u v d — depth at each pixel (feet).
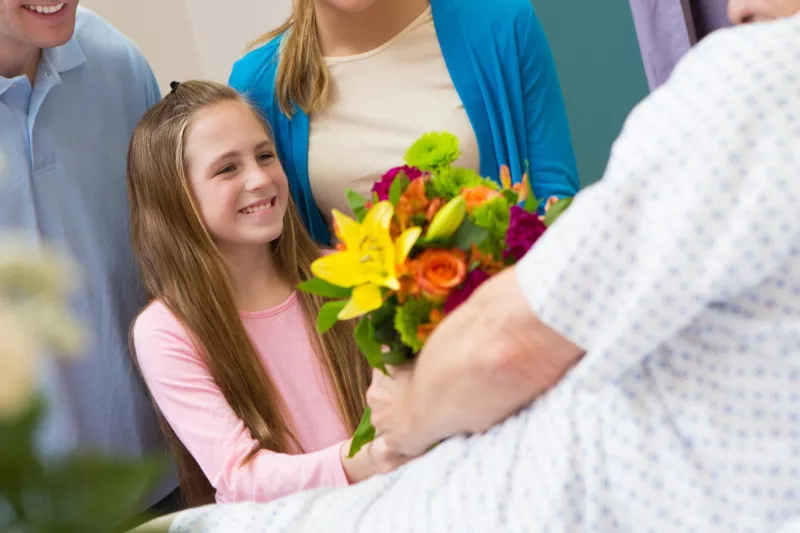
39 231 4.98
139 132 5.21
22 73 4.93
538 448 2.51
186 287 5.01
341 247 3.07
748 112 2.09
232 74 5.81
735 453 2.27
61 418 4.95
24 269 1.33
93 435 5.21
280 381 5.14
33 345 1.32
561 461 2.43
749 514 2.25
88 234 5.24
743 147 2.08
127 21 7.90
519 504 2.47
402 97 5.40
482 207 2.96
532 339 2.48
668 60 5.68
